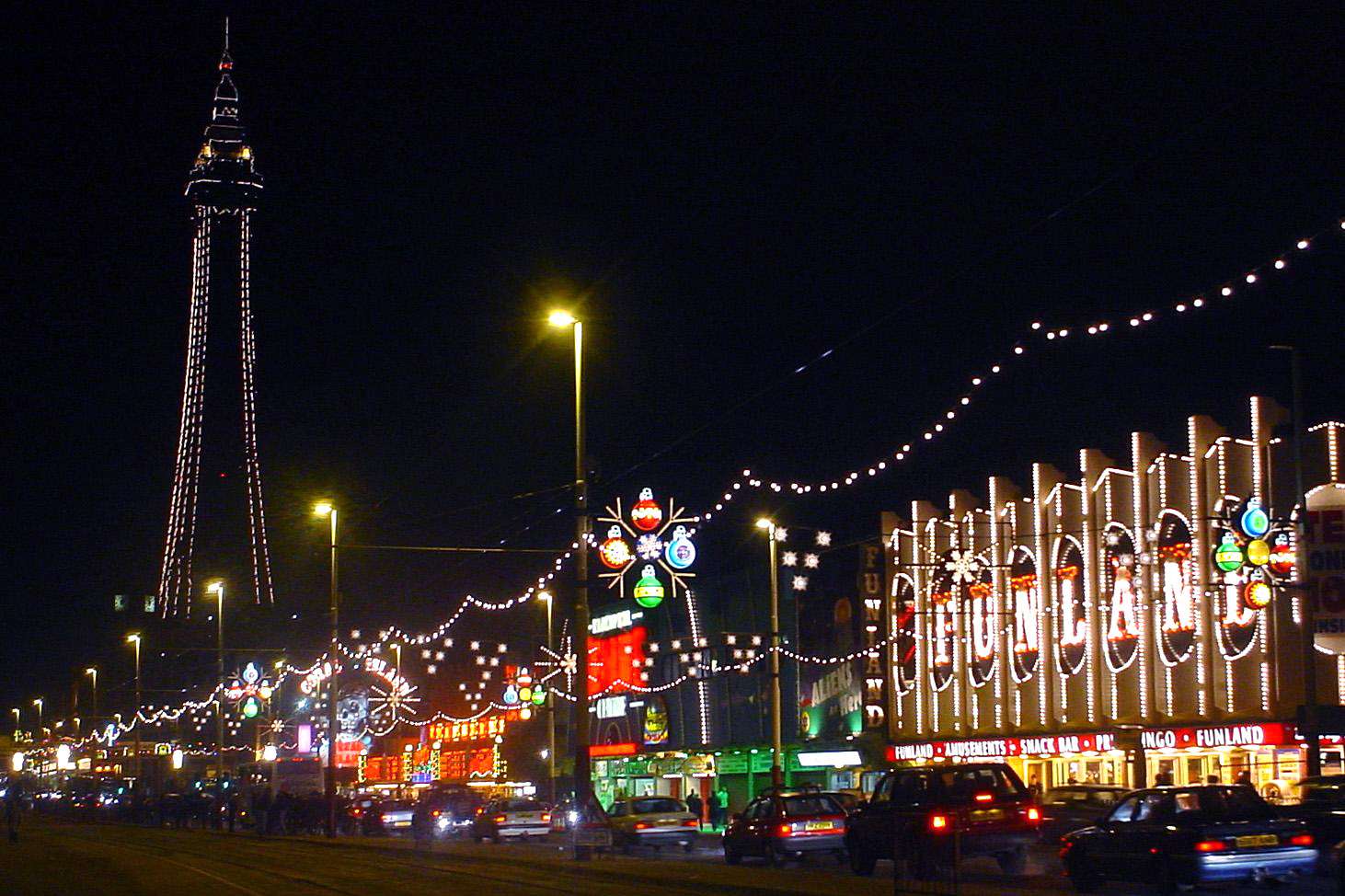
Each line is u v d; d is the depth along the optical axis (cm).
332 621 5366
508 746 8375
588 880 2891
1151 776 4075
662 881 2695
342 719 8381
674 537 3219
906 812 2678
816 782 5647
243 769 8631
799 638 5741
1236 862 2184
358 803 6469
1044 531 4419
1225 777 3816
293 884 3019
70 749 13500
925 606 4953
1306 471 3544
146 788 11238
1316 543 2983
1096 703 4172
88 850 4922
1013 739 4456
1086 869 2366
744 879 2605
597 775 7381
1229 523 3231
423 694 9188
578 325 3422
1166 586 3938
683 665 6462
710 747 6322
